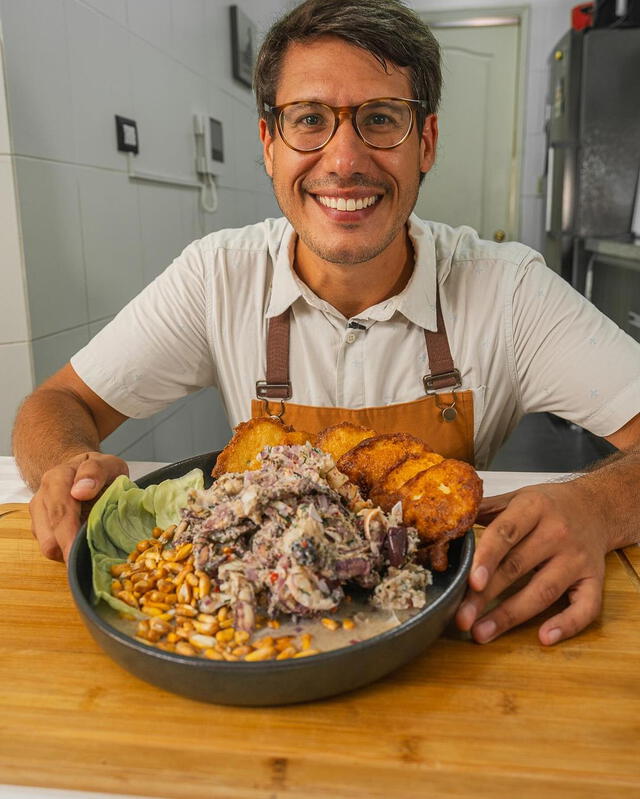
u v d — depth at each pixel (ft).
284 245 4.20
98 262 6.39
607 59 11.32
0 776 1.78
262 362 4.29
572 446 12.19
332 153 3.43
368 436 2.91
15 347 5.33
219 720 1.88
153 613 2.18
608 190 11.90
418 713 1.91
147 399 4.43
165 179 7.82
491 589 2.30
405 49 3.41
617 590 2.54
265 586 2.19
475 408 4.16
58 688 2.01
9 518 3.11
